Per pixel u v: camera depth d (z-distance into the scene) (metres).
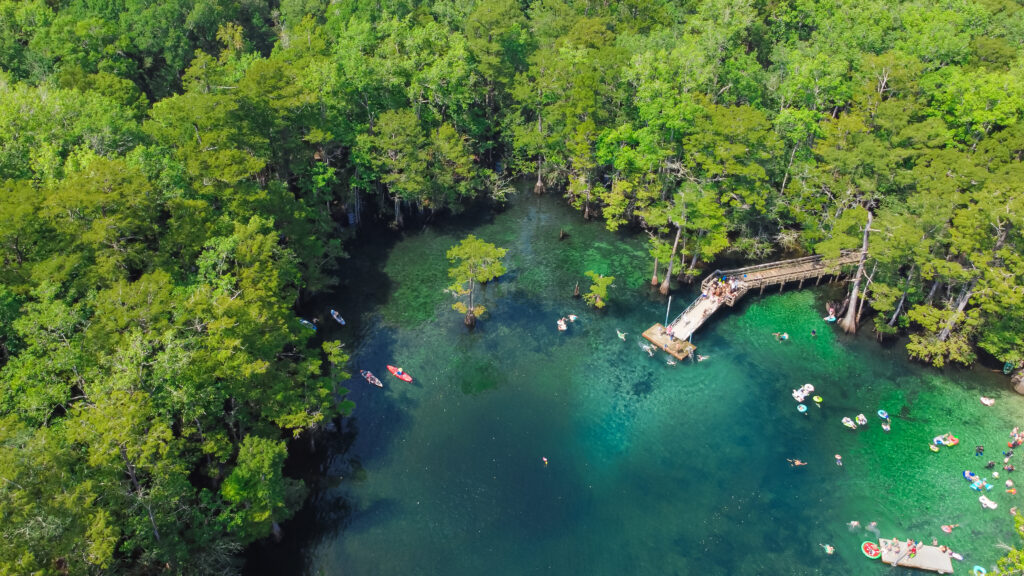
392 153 93.44
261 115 79.50
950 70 99.31
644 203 95.75
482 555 55.22
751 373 75.50
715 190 87.62
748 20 115.50
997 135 86.81
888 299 76.12
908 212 82.12
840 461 64.44
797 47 116.19
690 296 88.50
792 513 59.38
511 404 70.38
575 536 56.97
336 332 79.31
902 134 88.00
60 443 40.94
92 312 53.06
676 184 97.50
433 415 68.56
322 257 90.06
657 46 112.12
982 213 71.06
